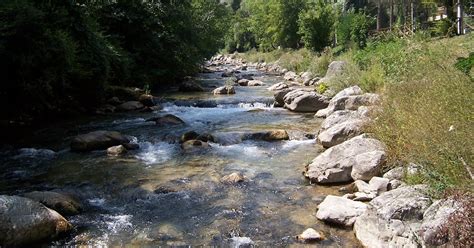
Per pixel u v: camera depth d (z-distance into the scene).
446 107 5.96
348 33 28.25
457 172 4.68
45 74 11.48
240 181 7.35
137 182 7.36
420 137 5.91
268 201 6.49
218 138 10.16
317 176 7.24
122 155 9.08
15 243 4.95
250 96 17.45
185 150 9.41
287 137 10.37
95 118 13.22
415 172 5.84
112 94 15.77
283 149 9.47
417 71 9.16
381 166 6.77
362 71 15.11
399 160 6.52
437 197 4.77
